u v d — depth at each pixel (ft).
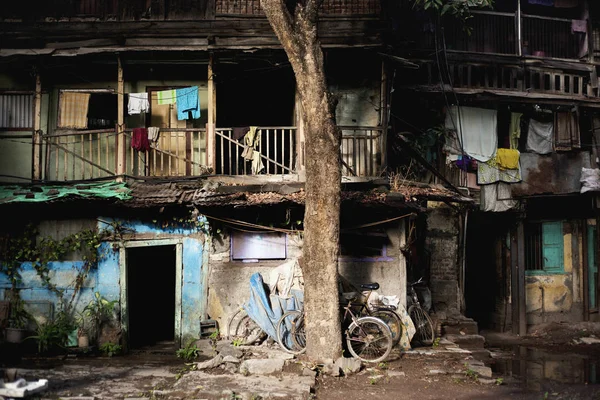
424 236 53.57
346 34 46.34
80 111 46.73
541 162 58.08
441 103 54.80
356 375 35.19
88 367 38.29
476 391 33.58
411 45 53.42
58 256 44.57
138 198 42.24
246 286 43.39
